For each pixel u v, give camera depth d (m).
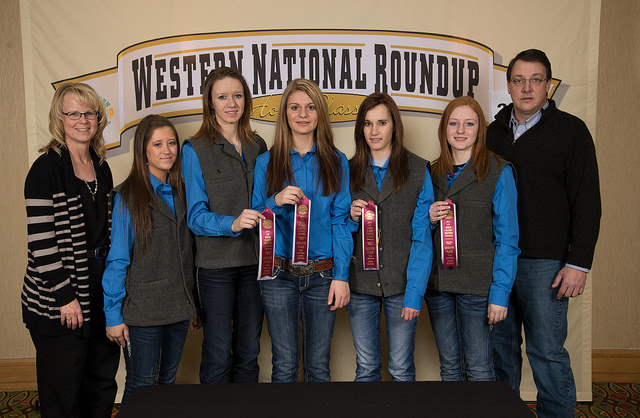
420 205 2.02
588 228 2.01
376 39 2.58
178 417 1.22
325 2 2.56
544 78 2.05
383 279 2.01
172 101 2.60
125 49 2.58
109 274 1.86
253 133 2.18
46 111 2.59
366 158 2.07
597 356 2.82
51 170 1.81
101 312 1.98
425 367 2.70
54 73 2.58
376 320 2.08
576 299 2.65
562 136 2.06
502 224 1.96
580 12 2.56
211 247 2.00
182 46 2.58
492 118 2.63
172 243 1.95
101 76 2.58
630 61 2.70
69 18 2.56
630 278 2.78
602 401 2.63
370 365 2.06
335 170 1.99
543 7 2.57
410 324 2.04
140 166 1.92
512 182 2.00
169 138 1.92
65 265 1.84
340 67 2.59
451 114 2.00
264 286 2.01
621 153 2.74
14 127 2.71
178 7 2.56
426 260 1.97
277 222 2.00
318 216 1.97
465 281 1.98
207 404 1.28
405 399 1.30
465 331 2.01
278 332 2.00
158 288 1.91
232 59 2.58
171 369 2.02
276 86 2.60
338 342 2.67
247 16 2.57
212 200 1.99
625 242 2.77
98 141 1.98
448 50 2.59
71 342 1.87
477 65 2.60
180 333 2.01
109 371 2.06
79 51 2.57
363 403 1.28
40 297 1.84
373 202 2.01
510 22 2.58
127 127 2.61
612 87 2.72
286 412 1.24
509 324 2.27
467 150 2.03
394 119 2.04
